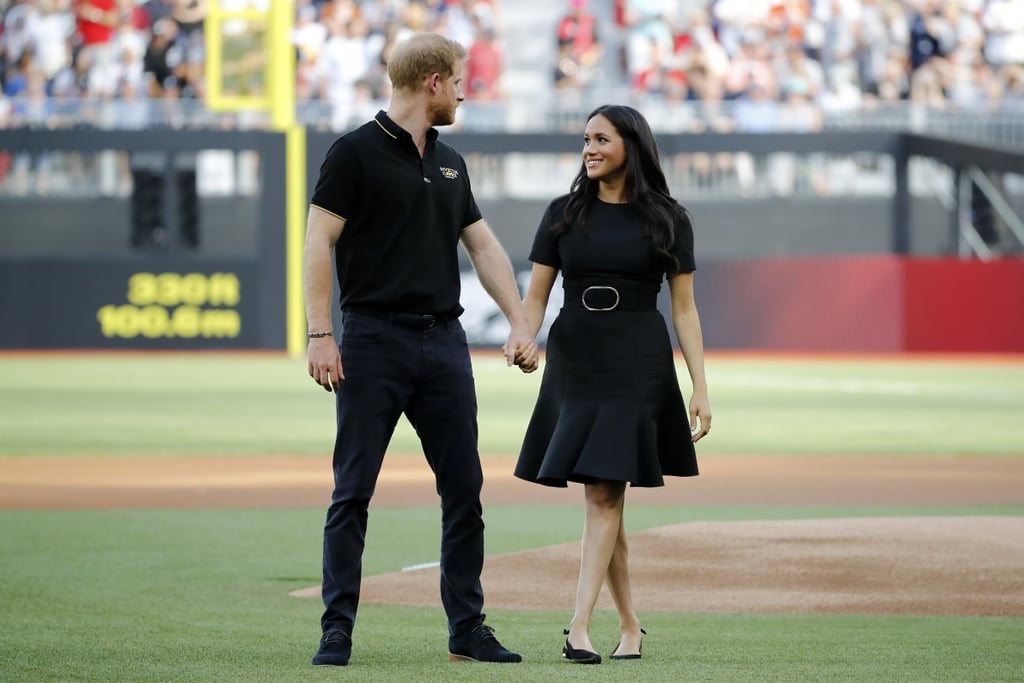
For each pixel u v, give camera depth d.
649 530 23.86
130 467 39.03
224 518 29.66
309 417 53.81
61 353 92.31
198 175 94.12
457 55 15.93
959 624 18.41
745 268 92.31
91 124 90.75
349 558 15.85
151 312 92.62
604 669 15.38
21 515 29.98
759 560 21.91
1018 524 23.92
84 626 18.22
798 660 16.00
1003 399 62.25
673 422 16.23
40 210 93.75
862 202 94.06
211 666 15.47
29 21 98.06
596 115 16.14
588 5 104.31
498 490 34.41
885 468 39.09
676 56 100.38
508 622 18.81
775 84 100.00
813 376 75.62
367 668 15.35
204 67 98.44
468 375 16.17
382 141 15.70
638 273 16.00
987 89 101.25
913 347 90.19
